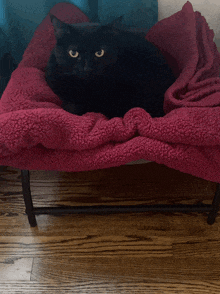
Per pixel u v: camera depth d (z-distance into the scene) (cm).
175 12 87
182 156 60
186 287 72
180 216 87
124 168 101
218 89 70
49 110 59
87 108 70
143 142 60
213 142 58
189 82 73
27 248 78
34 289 71
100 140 60
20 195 92
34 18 84
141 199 92
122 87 69
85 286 71
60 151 62
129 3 84
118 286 72
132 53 72
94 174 99
